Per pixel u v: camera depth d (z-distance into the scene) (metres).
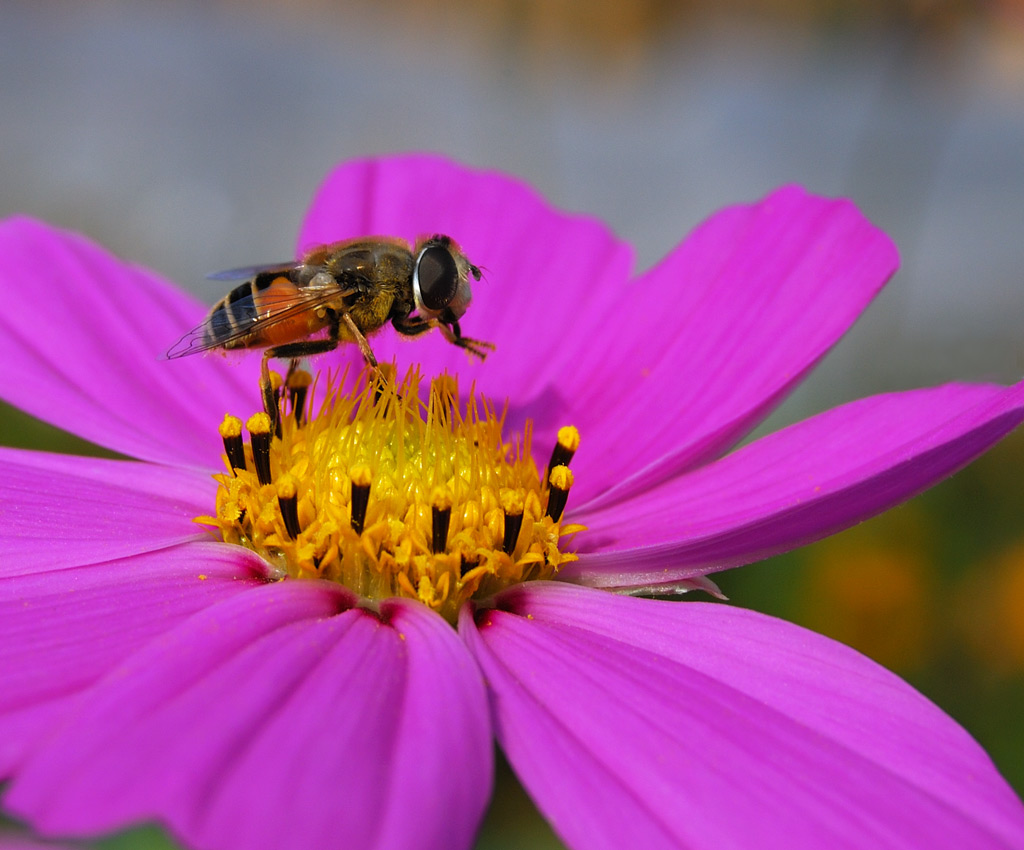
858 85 0.33
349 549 0.12
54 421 0.13
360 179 0.14
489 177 0.14
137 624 0.12
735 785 0.11
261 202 0.29
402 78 0.37
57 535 0.12
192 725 0.11
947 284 0.26
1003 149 0.31
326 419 0.12
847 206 0.13
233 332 0.13
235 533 0.12
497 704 0.11
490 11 0.38
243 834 0.11
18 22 0.40
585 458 0.13
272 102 0.35
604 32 0.32
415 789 0.11
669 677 0.12
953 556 0.17
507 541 0.12
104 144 0.31
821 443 0.12
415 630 0.12
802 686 0.12
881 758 0.11
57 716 0.11
